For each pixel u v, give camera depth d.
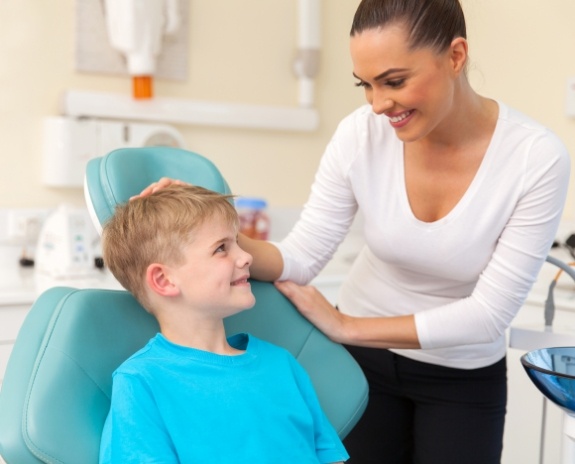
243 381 1.36
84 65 2.81
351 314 1.76
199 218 1.37
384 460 1.79
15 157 2.74
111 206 1.45
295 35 3.24
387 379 1.73
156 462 1.22
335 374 1.52
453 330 1.50
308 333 1.55
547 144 1.44
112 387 1.33
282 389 1.40
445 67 1.34
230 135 3.12
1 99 2.71
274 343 1.53
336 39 3.31
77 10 2.79
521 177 1.44
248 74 3.14
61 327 1.34
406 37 1.29
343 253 3.29
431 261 1.55
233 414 1.32
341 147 1.57
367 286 1.73
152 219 1.38
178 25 2.88
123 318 1.41
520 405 2.49
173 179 1.50
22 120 2.75
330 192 1.60
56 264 2.57
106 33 2.84
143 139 2.88
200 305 1.37
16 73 2.73
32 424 1.22
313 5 3.18
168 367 1.32
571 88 2.77
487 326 1.49
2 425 1.23
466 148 1.47
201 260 1.37
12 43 2.71
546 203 1.44
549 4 2.82
